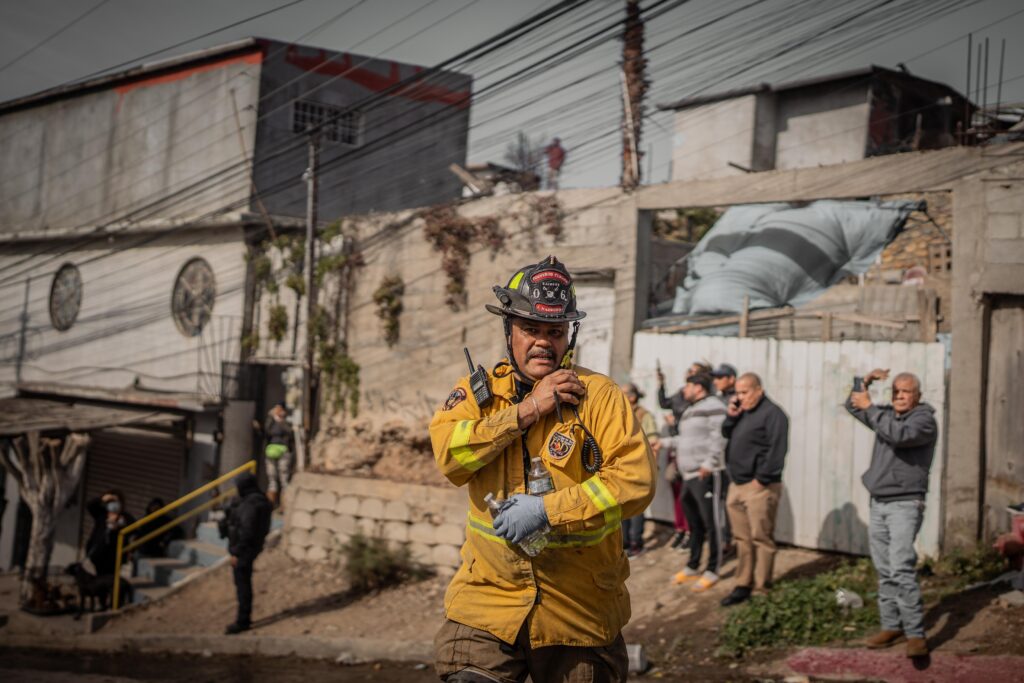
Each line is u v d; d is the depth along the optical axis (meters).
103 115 22.42
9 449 15.91
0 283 24.73
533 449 2.87
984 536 8.34
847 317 10.33
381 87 20.73
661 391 10.12
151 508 15.70
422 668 8.09
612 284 12.20
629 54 11.82
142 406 18.88
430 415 14.23
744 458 7.66
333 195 20.00
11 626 12.67
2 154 25.44
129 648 10.48
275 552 12.67
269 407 18.00
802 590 7.47
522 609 2.82
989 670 5.73
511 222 13.27
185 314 19.31
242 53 19.36
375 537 11.38
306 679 7.90
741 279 11.49
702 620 7.59
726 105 20.44
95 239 21.61
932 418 6.14
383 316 14.97
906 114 20.20
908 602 6.09
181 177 20.27
